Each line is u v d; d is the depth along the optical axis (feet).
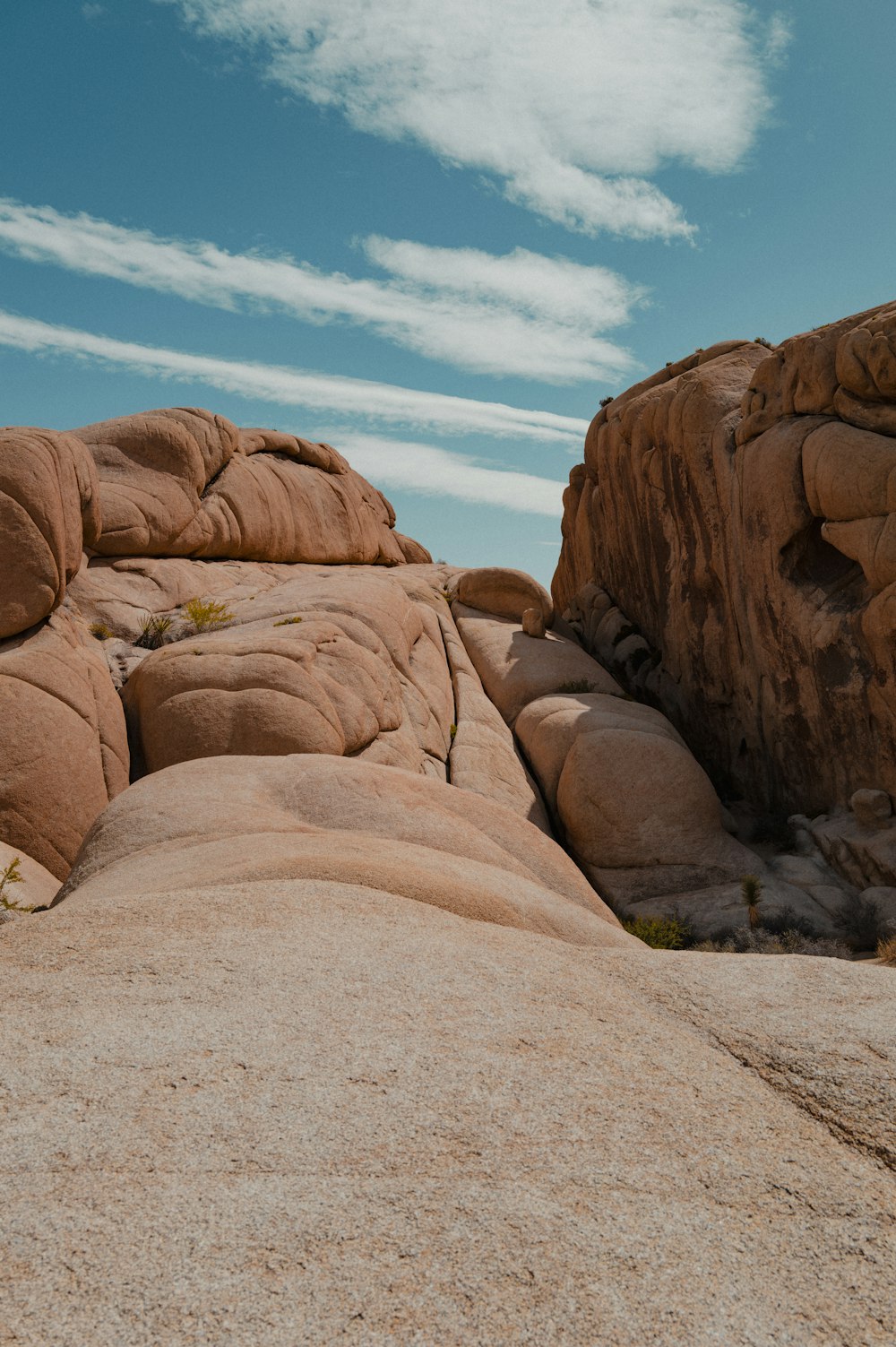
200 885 22.26
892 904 61.77
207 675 65.31
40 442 65.51
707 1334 8.09
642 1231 9.26
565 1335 7.97
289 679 66.03
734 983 15.84
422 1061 12.09
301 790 37.27
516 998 14.40
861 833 66.85
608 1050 12.90
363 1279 8.40
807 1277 8.90
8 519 62.13
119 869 29.71
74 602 76.02
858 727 68.95
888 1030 13.57
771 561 74.84
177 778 38.45
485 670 94.89
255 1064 11.75
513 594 106.52
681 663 91.81
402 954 15.80
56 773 55.57
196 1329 7.80
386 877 22.29
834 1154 10.96
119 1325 7.79
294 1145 10.14
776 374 76.28
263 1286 8.26
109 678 67.05
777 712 77.00
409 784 40.27
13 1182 9.37
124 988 13.91
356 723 69.15
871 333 67.21
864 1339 8.20
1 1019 12.87
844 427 68.08
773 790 79.56
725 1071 12.75
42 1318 7.82
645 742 74.74
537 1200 9.55
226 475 100.48
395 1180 9.70
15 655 59.52
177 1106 10.75
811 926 62.34
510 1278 8.52
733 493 80.74
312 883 20.08
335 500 119.65
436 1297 8.26
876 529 64.75
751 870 68.74
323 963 15.10
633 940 26.63
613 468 103.24
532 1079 11.88
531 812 75.10
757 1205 9.87
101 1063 11.62
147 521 86.12
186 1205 9.16
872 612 65.46
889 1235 9.57
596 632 106.42
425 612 99.91
